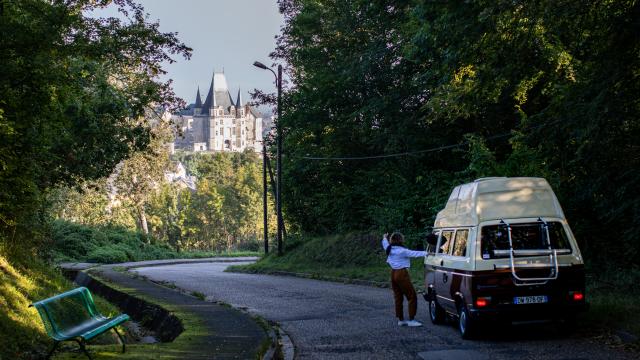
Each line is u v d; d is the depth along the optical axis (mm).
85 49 12953
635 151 13148
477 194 11766
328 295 21938
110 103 23781
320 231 44062
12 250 16547
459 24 15500
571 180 15367
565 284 11156
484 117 28469
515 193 11789
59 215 61156
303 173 42719
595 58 13070
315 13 38812
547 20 13641
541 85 23875
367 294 21828
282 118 40281
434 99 20859
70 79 13188
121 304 22781
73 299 10023
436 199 28812
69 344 11117
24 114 12234
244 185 108750
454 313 12547
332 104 37812
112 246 60719
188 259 63938
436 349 10797
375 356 10430
